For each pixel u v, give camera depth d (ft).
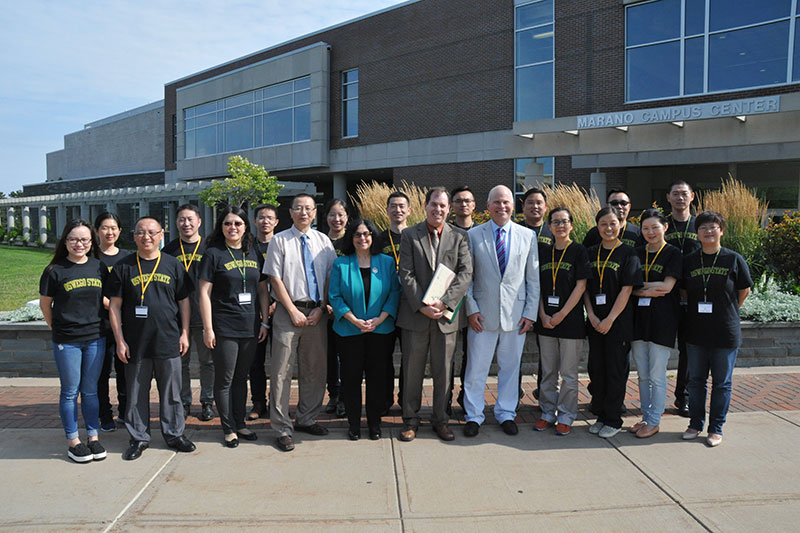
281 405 15.49
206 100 100.07
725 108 43.73
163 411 15.14
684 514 11.59
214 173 98.89
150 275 14.88
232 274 15.42
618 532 10.96
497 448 15.31
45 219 116.26
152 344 14.82
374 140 75.56
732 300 15.11
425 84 69.72
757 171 51.65
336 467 14.06
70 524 11.23
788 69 45.88
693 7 50.14
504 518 11.50
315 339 16.12
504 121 62.69
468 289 16.76
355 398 16.06
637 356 16.31
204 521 11.36
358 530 11.05
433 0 68.44
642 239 19.07
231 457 14.75
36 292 45.19
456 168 67.21
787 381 20.99
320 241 16.63
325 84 80.18
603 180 55.62
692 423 15.74
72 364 14.29
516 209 61.41
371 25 75.25
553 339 16.72
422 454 14.90
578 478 13.34
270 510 11.82
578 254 16.40
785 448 14.89
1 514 11.62
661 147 48.91
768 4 46.55
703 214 15.40
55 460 14.46
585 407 18.79
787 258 28.86
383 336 15.99
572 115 57.21
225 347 15.35
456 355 23.03
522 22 60.90
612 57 54.44
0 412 18.20
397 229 18.35
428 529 11.07
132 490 12.75
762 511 11.66
